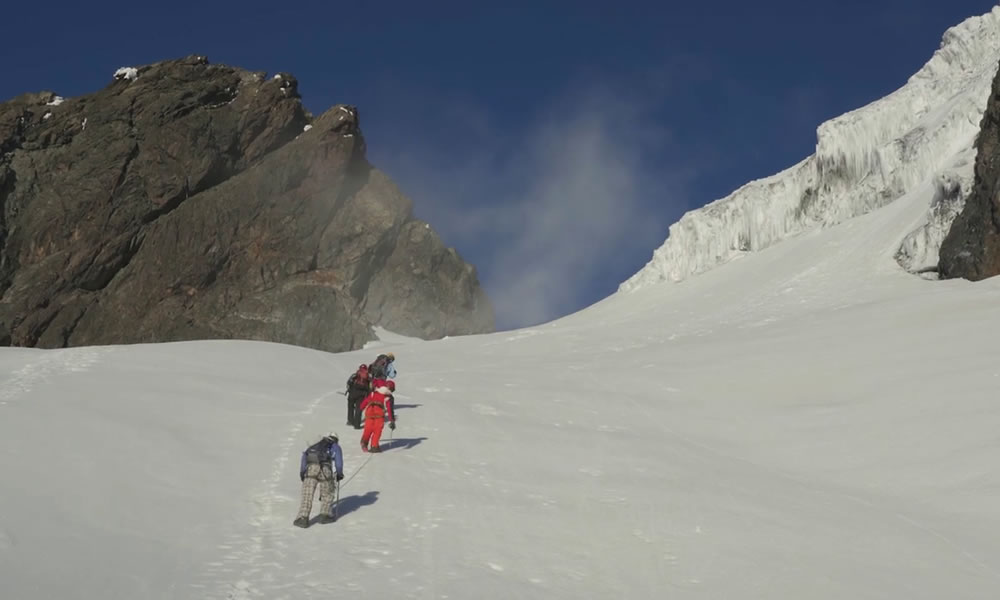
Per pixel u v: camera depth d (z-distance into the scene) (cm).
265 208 8000
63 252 7700
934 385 2006
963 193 4359
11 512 1022
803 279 4991
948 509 1259
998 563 1023
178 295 7531
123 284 7625
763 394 2272
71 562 880
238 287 7625
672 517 1184
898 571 988
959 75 6181
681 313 5294
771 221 6588
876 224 5378
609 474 1434
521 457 1538
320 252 7981
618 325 5103
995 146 3997
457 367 3347
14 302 7406
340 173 8244
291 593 839
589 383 2597
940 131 5628
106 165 8194
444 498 1239
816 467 1568
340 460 1130
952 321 2745
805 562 1012
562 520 1154
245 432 1638
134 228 7906
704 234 6906
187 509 1122
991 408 1736
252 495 1218
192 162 8306
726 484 1395
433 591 866
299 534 1049
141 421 1627
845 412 1923
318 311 7462
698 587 920
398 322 7994
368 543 1021
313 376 2814
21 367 2338
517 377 2777
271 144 8656
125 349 2970
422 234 8400
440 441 1655
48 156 8350
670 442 1755
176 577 867
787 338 3022
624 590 905
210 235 7800
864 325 2995
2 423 1482
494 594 866
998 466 1398
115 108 8662
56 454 1318
